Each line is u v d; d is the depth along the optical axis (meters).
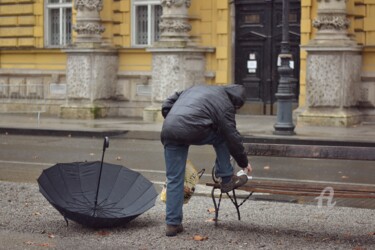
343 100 21.42
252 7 24.50
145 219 9.08
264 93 24.47
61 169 8.93
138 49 25.45
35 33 28.06
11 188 11.26
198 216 9.30
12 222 8.88
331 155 8.89
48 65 27.50
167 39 23.73
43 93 27.53
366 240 8.11
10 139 20.77
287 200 10.71
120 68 25.97
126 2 26.03
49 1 27.94
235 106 8.14
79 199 8.73
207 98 7.96
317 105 21.67
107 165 9.15
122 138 20.75
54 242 8.00
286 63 19.58
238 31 24.75
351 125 21.47
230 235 8.30
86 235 8.30
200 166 15.23
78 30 25.45
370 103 22.03
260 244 7.91
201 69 24.34
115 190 8.91
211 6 24.50
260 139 18.69
